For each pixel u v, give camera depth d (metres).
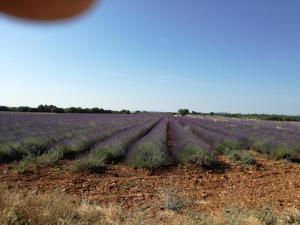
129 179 11.23
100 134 22.03
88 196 8.92
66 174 11.44
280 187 10.77
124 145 16.62
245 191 10.13
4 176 10.74
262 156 17.50
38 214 4.92
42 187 9.63
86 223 5.30
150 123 42.09
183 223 6.08
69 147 15.43
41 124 33.25
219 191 10.06
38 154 13.77
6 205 4.82
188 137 21.83
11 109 107.06
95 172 11.87
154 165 12.78
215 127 37.59
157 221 6.43
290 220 6.66
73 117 55.62
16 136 20.00
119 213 6.21
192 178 11.84
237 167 14.02
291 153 16.48
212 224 5.98
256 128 38.06
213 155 14.70
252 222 6.12
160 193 9.02
